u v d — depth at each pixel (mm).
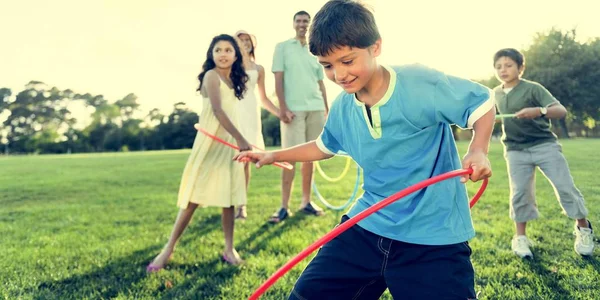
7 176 15180
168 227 6293
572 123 44656
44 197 9688
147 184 11664
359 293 2477
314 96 6797
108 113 71062
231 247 4664
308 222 6207
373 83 2428
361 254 2436
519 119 4723
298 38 6695
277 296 3711
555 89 43312
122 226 6445
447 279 2273
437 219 2398
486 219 6145
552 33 44719
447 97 2375
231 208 4684
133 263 4707
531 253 4508
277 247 5035
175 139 67938
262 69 6898
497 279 3945
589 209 6590
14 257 4988
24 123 74188
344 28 2193
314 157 2984
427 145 2494
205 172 4535
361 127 2553
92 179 13328
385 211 2486
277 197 8508
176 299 3750
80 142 71188
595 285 3799
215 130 4586
